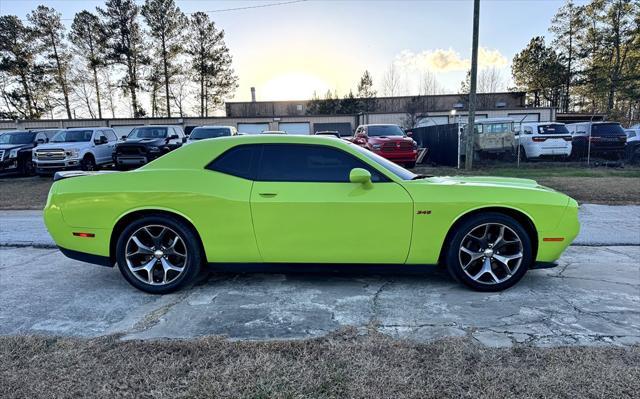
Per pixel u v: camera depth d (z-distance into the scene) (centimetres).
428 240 350
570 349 254
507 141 1631
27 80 4019
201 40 4166
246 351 253
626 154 1653
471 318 306
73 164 1407
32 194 1059
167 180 355
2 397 209
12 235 602
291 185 350
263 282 389
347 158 359
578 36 4225
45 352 254
